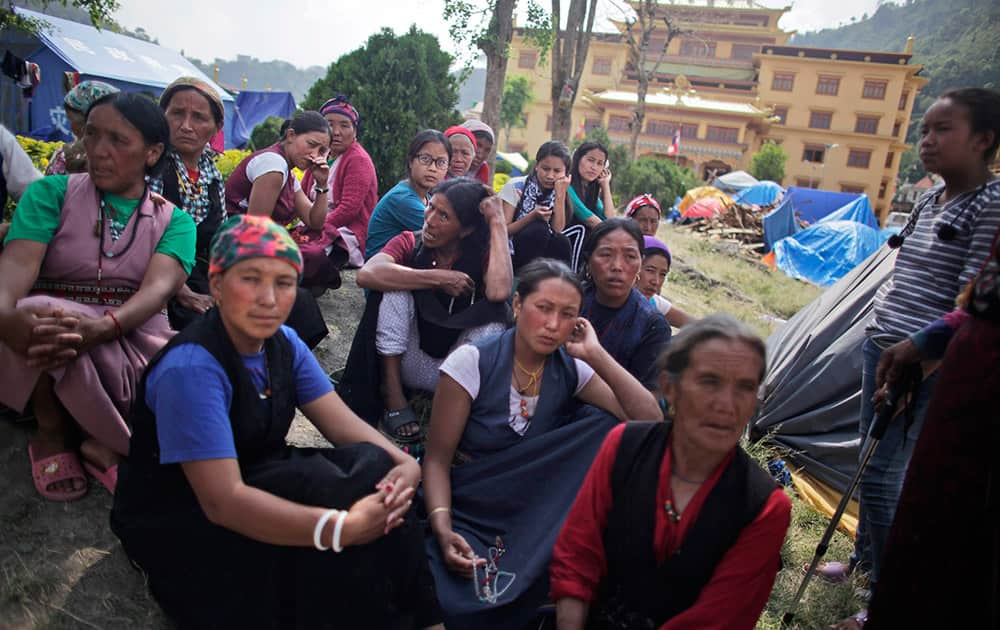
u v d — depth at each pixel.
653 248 4.16
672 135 45.75
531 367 2.88
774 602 3.11
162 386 1.95
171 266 2.72
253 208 3.95
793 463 4.76
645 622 2.09
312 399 2.37
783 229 20.64
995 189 2.62
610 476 2.14
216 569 2.07
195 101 3.27
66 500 2.60
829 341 4.81
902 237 3.10
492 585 2.46
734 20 54.44
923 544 1.90
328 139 4.20
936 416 1.91
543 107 52.34
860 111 47.66
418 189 4.60
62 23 16.52
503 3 9.95
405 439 3.44
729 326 1.98
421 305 3.53
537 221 4.49
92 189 2.62
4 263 2.45
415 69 8.16
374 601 2.13
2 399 2.50
